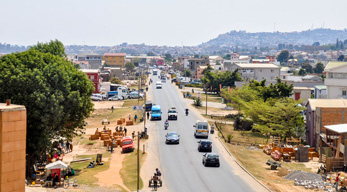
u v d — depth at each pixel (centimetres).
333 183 3906
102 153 5481
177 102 11144
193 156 5062
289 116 6462
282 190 3691
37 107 4159
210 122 7938
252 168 4588
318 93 10994
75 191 3606
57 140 5403
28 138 4231
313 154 5316
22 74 4166
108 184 3862
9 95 4162
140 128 7200
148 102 9081
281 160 5072
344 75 8819
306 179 3981
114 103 11412
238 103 9075
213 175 4216
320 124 5566
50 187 3741
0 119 2152
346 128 4719
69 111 4625
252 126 6988
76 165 4791
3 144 2166
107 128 7462
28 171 4253
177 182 3956
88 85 5009
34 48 6247
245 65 15238
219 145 5747
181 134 6512
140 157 5000
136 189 3722
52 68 4441
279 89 7919
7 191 2189
